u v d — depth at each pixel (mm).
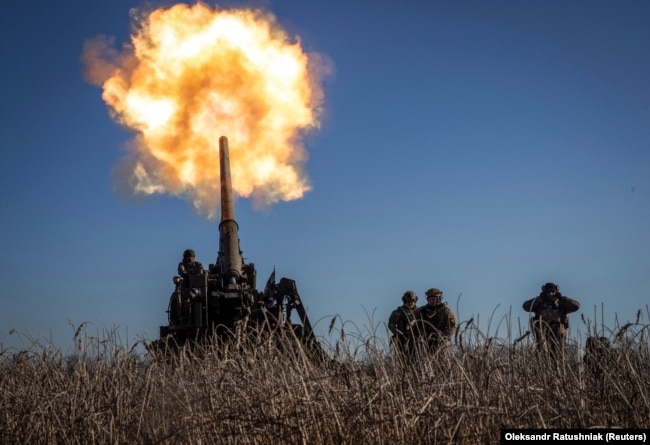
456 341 10297
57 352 12062
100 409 10828
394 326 15281
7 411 11219
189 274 21656
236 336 11844
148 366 11602
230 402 10273
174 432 9914
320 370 10891
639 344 10641
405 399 9664
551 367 10172
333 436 9570
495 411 9352
